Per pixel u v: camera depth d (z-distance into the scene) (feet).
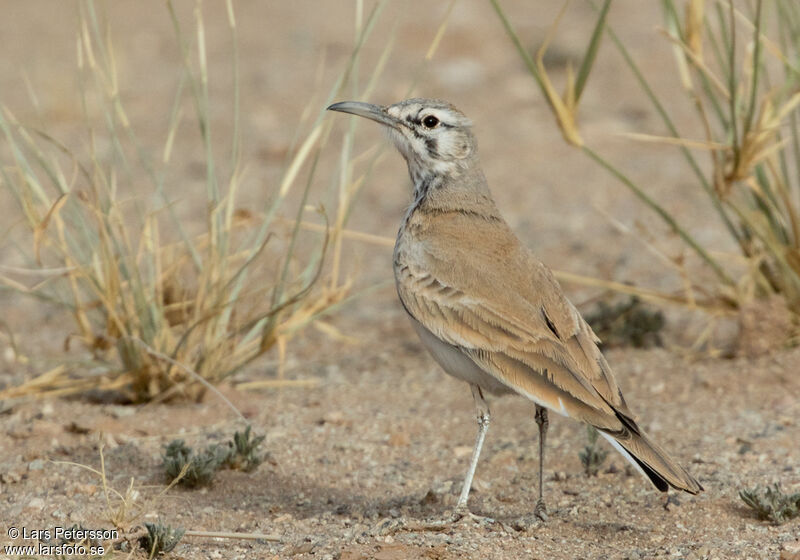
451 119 34.27
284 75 91.61
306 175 72.43
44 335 50.65
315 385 44.27
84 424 38.22
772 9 72.38
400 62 93.91
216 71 93.97
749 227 44.98
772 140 44.57
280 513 31.91
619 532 30.12
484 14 108.27
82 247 46.62
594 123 78.84
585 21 104.83
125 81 89.10
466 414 41.27
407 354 48.60
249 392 42.96
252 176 71.56
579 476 35.19
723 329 48.49
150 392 41.09
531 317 30.04
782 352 43.73
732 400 40.81
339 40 101.14
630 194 67.62
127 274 41.70
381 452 37.50
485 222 33.12
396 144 35.35
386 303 55.57
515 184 70.74
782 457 35.45
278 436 38.27
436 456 37.24
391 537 28.50
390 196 69.72
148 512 31.60
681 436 37.76
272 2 116.88
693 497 32.37
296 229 41.32
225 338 41.42
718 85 41.93
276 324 41.39
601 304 48.34
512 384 29.40
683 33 43.24
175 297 41.63
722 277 45.88
